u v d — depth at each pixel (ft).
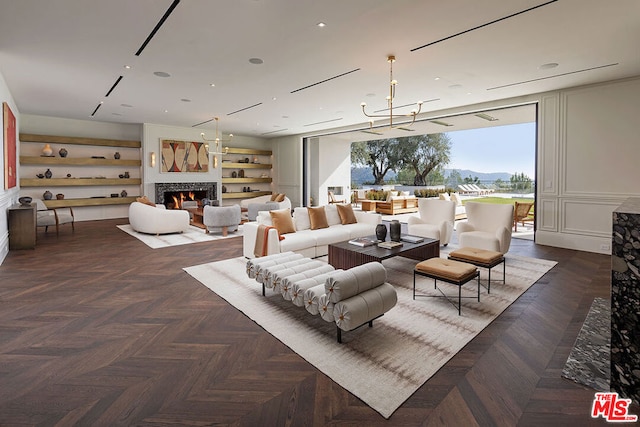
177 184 32.40
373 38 11.99
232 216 22.20
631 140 16.58
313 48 12.99
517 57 13.79
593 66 14.87
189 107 23.49
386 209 36.24
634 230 6.09
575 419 5.66
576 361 7.39
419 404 6.03
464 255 12.04
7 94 18.47
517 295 11.40
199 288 12.16
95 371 7.01
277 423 5.55
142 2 9.75
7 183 18.15
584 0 9.39
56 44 12.71
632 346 6.18
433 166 55.88
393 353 7.73
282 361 7.41
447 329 8.92
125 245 19.35
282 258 11.68
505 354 7.70
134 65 14.94
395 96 20.02
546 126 19.21
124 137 31.22
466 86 17.97
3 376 6.81
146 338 8.45
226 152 34.53
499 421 5.62
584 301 10.88
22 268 14.62
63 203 27.53
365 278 8.46
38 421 5.57
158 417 5.68
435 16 10.41
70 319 9.52
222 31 11.54
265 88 18.44
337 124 30.14
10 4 9.84
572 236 18.61
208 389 6.43
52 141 27.07
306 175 36.88
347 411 5.84
